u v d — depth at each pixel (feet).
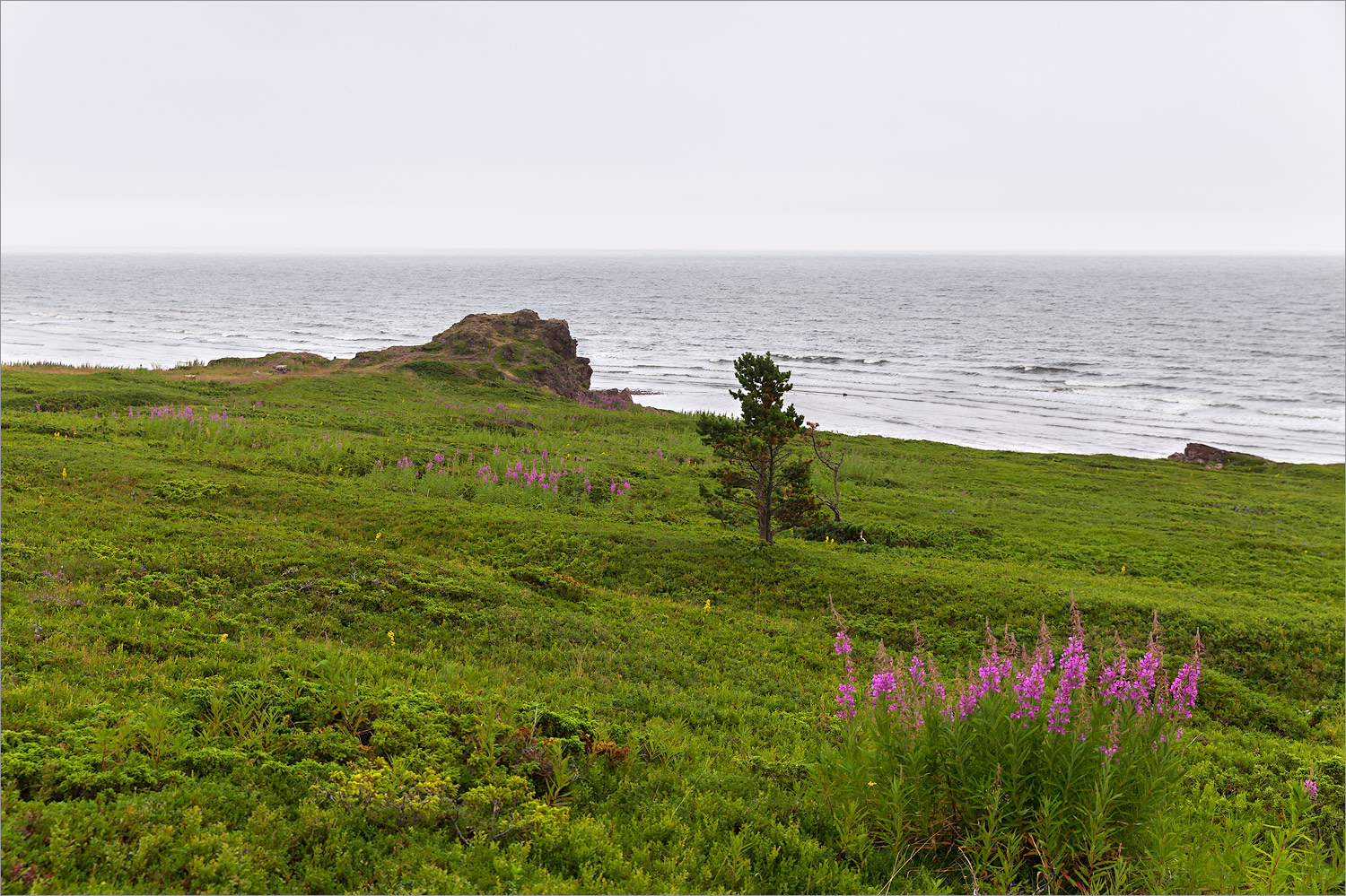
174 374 202.59
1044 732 28.27
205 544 67.00
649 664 57.36
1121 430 265.95
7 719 30.86
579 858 27.58
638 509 108.68
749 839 29.63
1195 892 26.25
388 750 34.19
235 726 33.78
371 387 195.31
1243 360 432.66
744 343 505.25
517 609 63.00
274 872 24.53
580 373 265.13
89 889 21.76
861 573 82.28
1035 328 598.34
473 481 111.14
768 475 90.33
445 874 24.84
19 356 366.63
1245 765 49.08
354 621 56.59
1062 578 89.86
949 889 27.32
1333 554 114.52
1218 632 72.23
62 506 75.31
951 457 185.78
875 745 30.63
